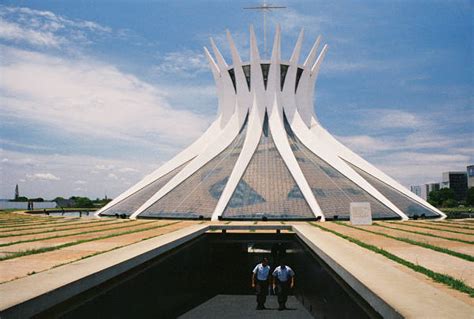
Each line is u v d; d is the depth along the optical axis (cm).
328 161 4059
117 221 2933
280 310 1591
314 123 4691
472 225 2491
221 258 2277
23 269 913
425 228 2242
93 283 837
